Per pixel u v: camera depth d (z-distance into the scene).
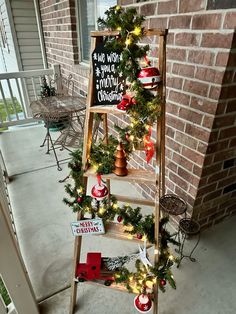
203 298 1.38
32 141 3.20
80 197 1.08
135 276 1.17
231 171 1.62
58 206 2.09
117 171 1.01
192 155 1.50
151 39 1.54
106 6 2.27
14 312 1.22
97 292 1.41
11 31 3.96
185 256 1.61
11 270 1.07
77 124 3.36
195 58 1.29
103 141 1.30
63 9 2.86
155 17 1.49
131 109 0.86
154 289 1.17
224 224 1.87
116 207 1.14
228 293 1.41
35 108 2.50
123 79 0.94
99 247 1.70
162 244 1.18
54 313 1.31
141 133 0.92
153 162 1.88
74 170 1.09
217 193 1.67
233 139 1.46
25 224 1.90
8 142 3.18
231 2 1.04
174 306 1.34
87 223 1.10
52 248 1.70
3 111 5.35
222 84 1.20
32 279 1.49
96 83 0.92
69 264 1.58
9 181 2.42
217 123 1.32
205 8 1.16
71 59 3.05
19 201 2.15
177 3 1.30
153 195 2.01
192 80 1.35
